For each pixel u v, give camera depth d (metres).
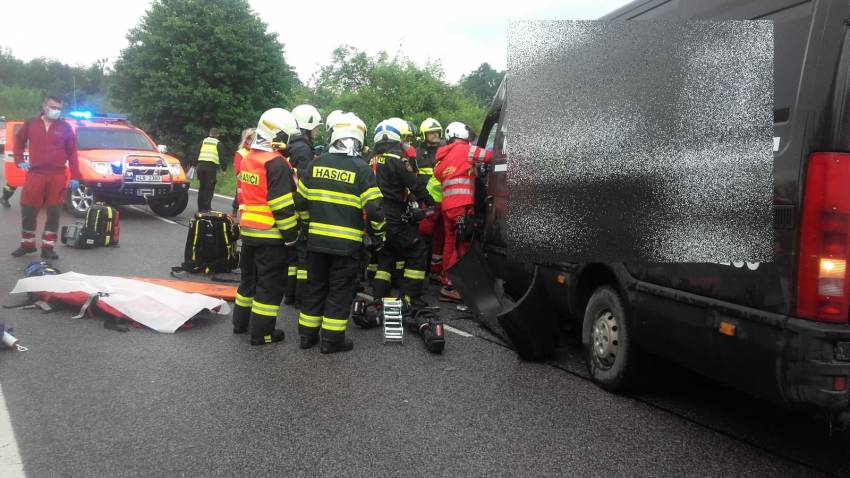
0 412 3.94
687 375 4.53
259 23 31.55
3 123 36.41
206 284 7.25
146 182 12.57
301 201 5.43
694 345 3.64
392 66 27.09
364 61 29.95
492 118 7.71
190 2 30.41
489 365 5.15
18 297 6.63
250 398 4.30
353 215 5.28
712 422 4.10
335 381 4.67
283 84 32.38
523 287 6.38
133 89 31.03
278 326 6.18
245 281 5.73
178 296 6.05
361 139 5.45
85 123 13.50
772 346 3.12
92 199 12.52
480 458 3.53
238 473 3.30
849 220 2.96
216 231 8.20
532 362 5.26
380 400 4.33
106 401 4.16
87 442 3.59
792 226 3.08
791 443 3.82
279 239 5.44
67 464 3.34
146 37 30.25
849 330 2.93
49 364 4.81
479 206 7.66
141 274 8.00
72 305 6.30
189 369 4.83
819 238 2.99
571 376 4.94
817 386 2.95
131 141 13.49
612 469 3.43
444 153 7.31
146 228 11.83
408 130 7.48
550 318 5.31
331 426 3.89
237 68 30.95
